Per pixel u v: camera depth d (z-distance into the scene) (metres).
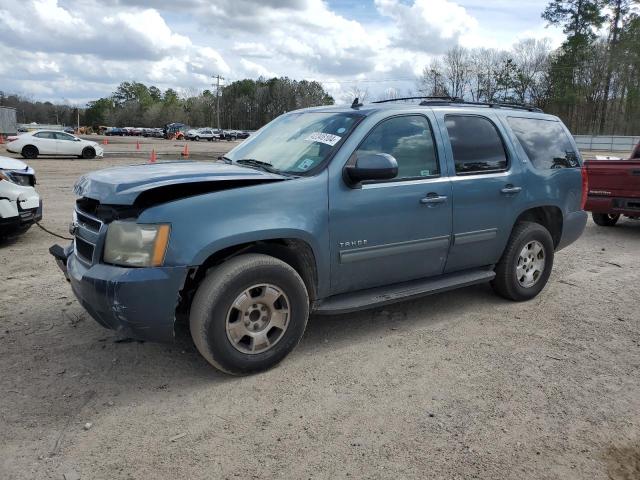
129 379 3.68
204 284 3.49
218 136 77.25
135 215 3.40
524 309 5.23
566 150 5.72
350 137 4.08
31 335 4.34
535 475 2.78
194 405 3.38
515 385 3.70
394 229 4.24
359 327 4.69
